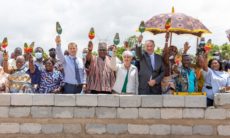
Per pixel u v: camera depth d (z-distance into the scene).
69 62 13.58
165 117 12.97
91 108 13.05
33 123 13.11
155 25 14.50
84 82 13.71
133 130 13.02
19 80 13.67
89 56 13.56
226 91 13.41
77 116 13.07
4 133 13.13
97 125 13.05
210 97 13.55
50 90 13.68
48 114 13.09
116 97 13.01
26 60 14.73
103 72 13.55
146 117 13.00
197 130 12.94
